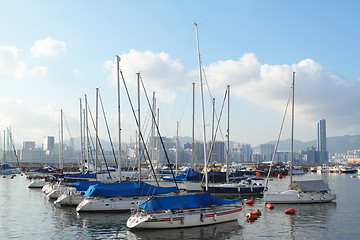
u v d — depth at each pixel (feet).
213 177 201.67
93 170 216.13
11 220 114.32
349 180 332.19
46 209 134.62
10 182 270.46
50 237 93.25
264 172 398.42
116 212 124.36
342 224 109.60
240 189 175.01
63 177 185.16
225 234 96.32
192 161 222.48
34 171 292.20
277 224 109.19
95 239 91.04
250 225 107.55
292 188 153.38
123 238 91.81
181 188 194.59
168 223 99.76
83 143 238.68
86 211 124.57
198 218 103.81
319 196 149.89
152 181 175.73
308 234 97.30
